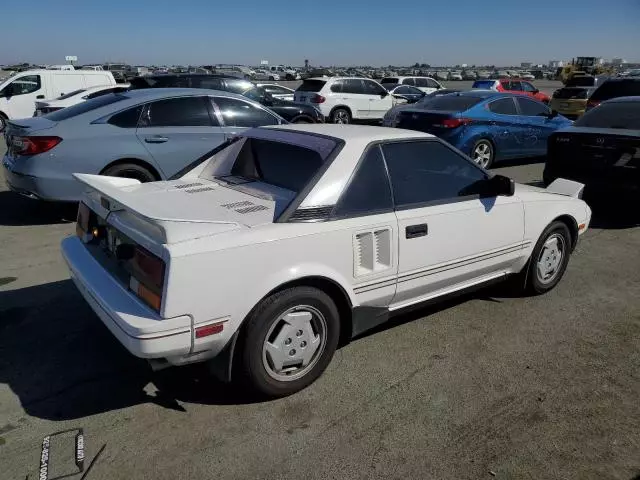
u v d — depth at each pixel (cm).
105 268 321
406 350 376
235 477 256
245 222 300
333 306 322
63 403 311
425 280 371
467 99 1043
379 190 344
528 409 311
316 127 397
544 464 267
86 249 352
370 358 365
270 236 291
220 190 370
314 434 287
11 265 527
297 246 300
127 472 258
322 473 259
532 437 287
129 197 316
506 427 295
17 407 306
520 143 1077
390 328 409
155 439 282
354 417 302
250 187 368
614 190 673
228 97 723
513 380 341
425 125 1025
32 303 440
